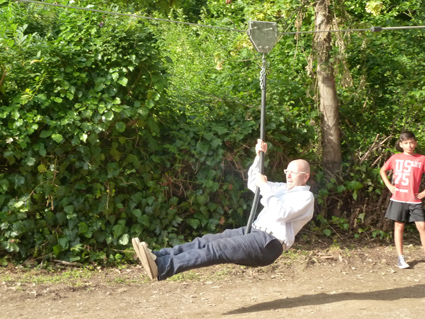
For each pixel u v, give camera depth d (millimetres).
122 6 7602
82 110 5844
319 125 7852
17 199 5836
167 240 6387
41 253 5941
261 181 4645
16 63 5770
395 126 7980
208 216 6746
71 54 5891
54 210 6004
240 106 7020
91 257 6023
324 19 7523
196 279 5738
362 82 7816
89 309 4805
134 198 6270
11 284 5348
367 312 4637
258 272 6004
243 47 7590
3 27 5820
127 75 6168
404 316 4535
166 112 6719
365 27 7914
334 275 6016
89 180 6059
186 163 6645
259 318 4496
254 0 8547
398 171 6574
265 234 4574
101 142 6156
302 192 4602
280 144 7078
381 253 6926
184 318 4566
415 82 7918
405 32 8352
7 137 5641
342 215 7551
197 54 10938
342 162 7660
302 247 6941
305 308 4793
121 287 5449
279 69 8461
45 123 5824
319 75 7633
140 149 6355
